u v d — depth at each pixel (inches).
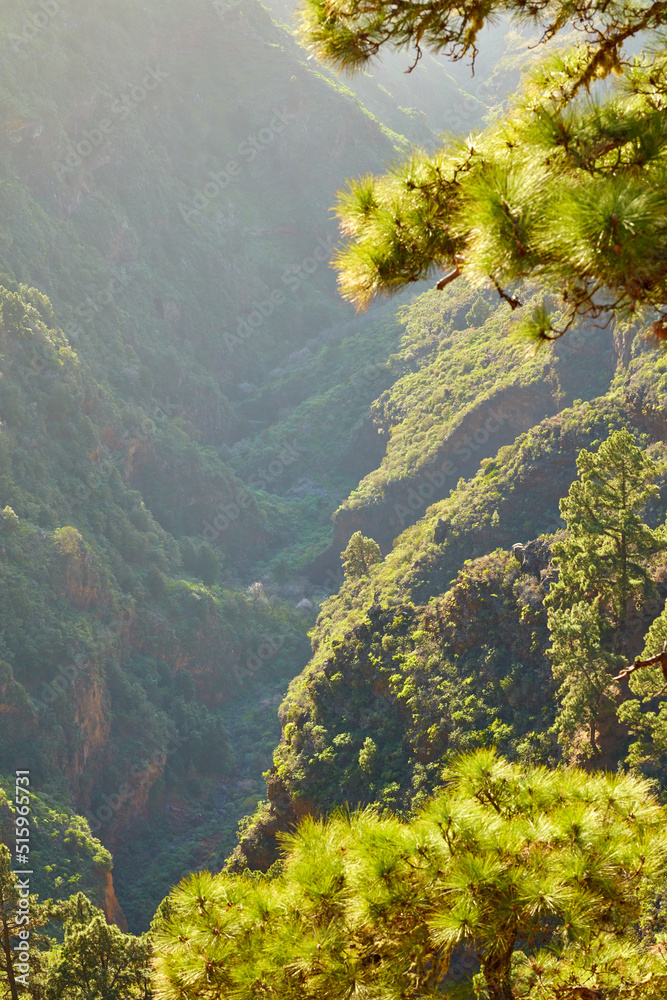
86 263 6668.3
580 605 1441.9
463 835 293.3
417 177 240.2
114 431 5492.1
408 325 6820.9
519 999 305.0
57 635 3678.6
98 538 4648.1
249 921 308.3
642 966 298.0
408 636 2081.7
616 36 236.4
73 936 1333.7
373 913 288.8
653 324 213.2
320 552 5516.7
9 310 4827.8
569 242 183.6
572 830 294.4
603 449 1521.9
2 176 6387.8
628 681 1341.0
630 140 205.8
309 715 2182.6
